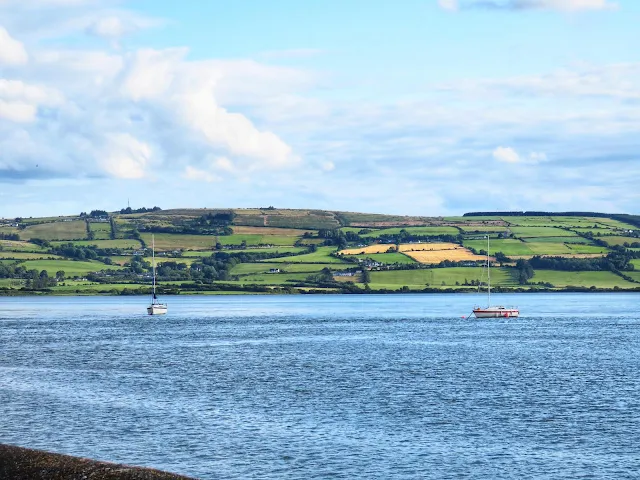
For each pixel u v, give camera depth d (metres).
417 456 132.00
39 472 67.38
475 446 138.38
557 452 134.62
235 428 151.50
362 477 120.94
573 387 199.62
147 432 147.88
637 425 154.00
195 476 120.62
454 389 196.50
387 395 187.62
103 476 66.62
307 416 162.62
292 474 122.06
